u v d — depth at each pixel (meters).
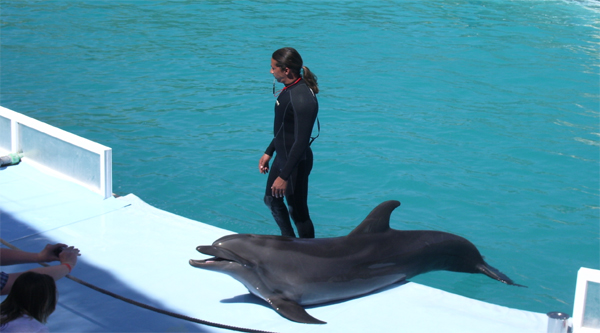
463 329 4.80
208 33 20.88
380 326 4.83
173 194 8.91
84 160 7.70
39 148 8.36
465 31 22.33
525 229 8.02
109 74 15.56
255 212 8.45
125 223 6.79
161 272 5.67
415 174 9.80
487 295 6.25
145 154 10.42
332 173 9.82
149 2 26.62
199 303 5.13
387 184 9.43
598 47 20.23
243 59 17.48
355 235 5.59
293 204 6.16
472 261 6.42
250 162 10.22
